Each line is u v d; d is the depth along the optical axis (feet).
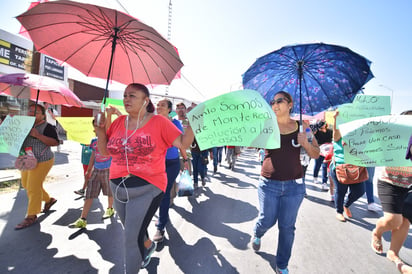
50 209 12.16
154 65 7.65
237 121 6.23
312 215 12.75
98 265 7.68
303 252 8.86
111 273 7.31
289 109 7.21
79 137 13.28
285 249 6.89
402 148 7.23
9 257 7.87
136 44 7.02
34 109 10.36
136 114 6.42
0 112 29.37
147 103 6.45
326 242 9.71
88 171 12.14
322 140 12.35
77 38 7.16
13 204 12.56
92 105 63.21
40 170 10.26
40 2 5.90
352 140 7.88
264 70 7.91
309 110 8.55
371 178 13.97
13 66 28.91
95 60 7.87
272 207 6.98
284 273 7.00
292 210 6.76
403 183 8.05
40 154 10.21
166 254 8.44
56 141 10.65
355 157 7.80
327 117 11.80
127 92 6.25
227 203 14.30
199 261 8.07
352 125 7.98
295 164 6.76
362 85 7.16
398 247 8.34
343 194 12.14
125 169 6.11
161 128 6.22
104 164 10.62
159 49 6.81
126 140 6.04
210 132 6.22
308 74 7.91
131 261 5.83
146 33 6.19
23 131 9.28
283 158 6.77
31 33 6.67
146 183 6.05
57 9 6.04
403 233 8.18
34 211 10.21
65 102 13.41
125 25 6.18
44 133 10.39
